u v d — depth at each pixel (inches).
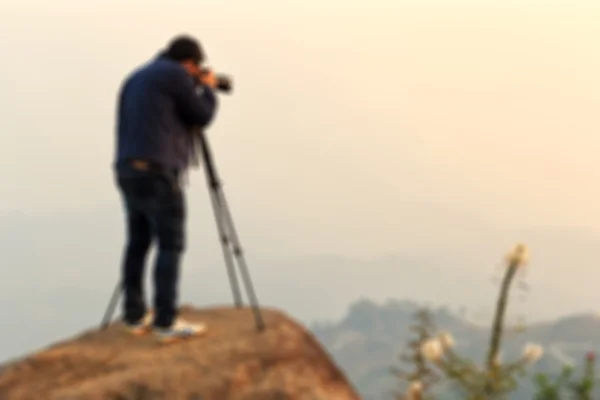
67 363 334.3
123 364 327.9
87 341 364.5
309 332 365.4
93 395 299.9
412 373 248.4
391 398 246.7
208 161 404.8
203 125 392.5
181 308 409.4
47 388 315.6
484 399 244.4
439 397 246.5
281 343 335.9
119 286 393.7
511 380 245.0
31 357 338.0
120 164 380.8
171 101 379.6
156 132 374.0
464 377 246.7
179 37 402.3
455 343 252.7
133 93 381.1
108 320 394.6
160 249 370.0
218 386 305.0
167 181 373.4
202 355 327.9
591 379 249.6
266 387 305.0
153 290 362.6
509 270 251.0
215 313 389.4
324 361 340.8
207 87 398.9
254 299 377.1
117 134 391.5
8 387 320.2
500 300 251.0
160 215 372.8
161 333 355.6
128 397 301.3
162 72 379.9
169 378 308.5
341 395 320.2
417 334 255.9
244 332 352.2
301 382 310.2
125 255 393.1
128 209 392.8
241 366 316.8
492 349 249.9
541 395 247.0
